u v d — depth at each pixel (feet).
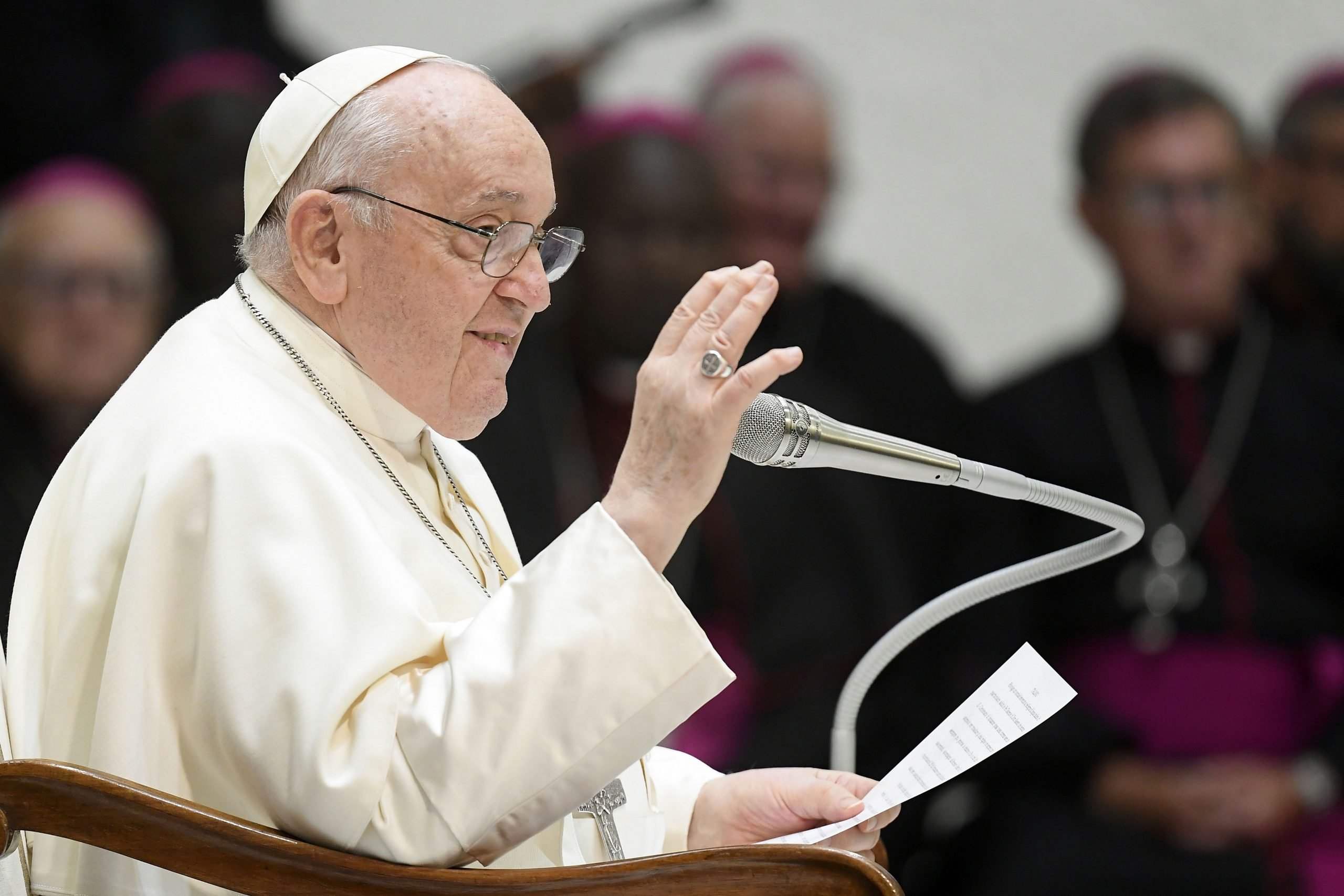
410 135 22.93
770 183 59.11
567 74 59.52
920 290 61.52
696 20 60.90
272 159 24.06
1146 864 53.42
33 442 51.42
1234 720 54.70
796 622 52.24
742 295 20.67
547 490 53.16
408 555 23.12
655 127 57.26
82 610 21.62
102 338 52.01
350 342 23.93
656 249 54.90
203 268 53.67
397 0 59.41
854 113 61.62
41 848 21.29
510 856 22.89
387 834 19.53
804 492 53.47
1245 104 62.69
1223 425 58.18
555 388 54.29
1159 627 55.62
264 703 20.17
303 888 19.11
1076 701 55.31
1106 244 61.11
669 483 20.63
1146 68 62.08
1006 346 61.46
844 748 26.30
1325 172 59.82
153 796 19.06
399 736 19.86
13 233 51.83
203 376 22.82
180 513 21.27
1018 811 54.54
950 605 25.76
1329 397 58.08
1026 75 62.34
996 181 61.98
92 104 54.44
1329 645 55.42
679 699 20.34
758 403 21.50
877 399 59.88
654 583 20.21
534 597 20.30
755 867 19.04
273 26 57.57
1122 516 24.62
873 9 61.72
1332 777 53.93
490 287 23.39
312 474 21.61
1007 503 56.95
